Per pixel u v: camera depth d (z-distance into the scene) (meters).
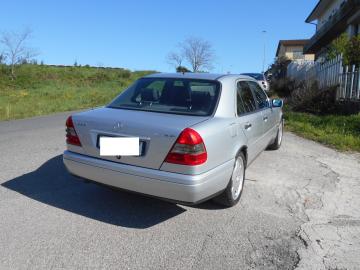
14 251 3.23
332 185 5.39
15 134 8.91
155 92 4.50
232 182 4.25
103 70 44.75
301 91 15.52
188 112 4.11
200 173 3.54
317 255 3.37
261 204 4.55
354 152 7.70
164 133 3.55
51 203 4.32
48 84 32.50
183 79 4.61
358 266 3.20
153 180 3.57
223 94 4.37
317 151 7.68
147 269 3.05
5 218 3.87
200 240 3.57
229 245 3.49
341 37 16.72
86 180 4.10
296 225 3.98
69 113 15.02
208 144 3.63
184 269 3.07
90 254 3.24
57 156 6.52
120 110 4.28
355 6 18.42
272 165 6.41
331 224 4.04
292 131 10.31
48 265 3.05
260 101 5.87
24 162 6.07
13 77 32.72
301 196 4.89
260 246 3.50
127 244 3.44
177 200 3.58
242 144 4.41
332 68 14.71
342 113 12.73
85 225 3.79
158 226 3.84
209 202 4.53
